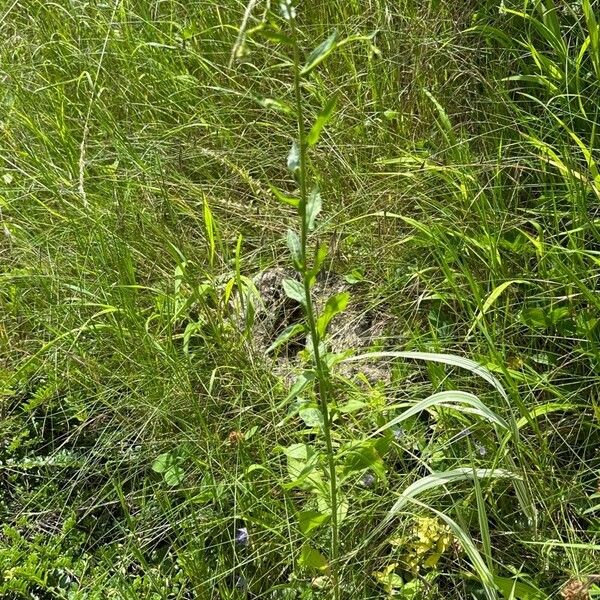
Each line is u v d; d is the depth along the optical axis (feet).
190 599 7.11
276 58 10.80
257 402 8.05
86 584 7.34
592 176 8.27
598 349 7.45
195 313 9.07
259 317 9.07
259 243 9.66
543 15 9.01
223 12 11.47
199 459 7.77
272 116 10.47
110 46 11.43
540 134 8.96
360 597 6.66
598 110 8.75
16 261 10.00
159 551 7.48
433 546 6.50
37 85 11.52
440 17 10.29
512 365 7.54
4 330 9.34
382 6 10.46
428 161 8.95
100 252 9.38
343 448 6.13
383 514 6.98
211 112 10.62
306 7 11.03
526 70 9.52
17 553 7.42
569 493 6.76
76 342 8.66
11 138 10.87
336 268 9.21
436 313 8.26
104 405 8.62
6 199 10.36
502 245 8.23
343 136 9.96
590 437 7.20
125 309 8.70
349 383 7.52
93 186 10.25
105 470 8.04
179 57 11.28
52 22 12.39
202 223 9.73
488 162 8.66
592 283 7.84
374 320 8.76
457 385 7.59
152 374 8.39
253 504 7.16
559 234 7.68
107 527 7.84
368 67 10.07
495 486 6.91
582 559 6.41
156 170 9.95
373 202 9.11
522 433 7.25
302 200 5.21
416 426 7.53
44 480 8.29
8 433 8.70
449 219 8.59
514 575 6.64
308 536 6.56
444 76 9.91
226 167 10.27
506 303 7.88
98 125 10.94
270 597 6.96
